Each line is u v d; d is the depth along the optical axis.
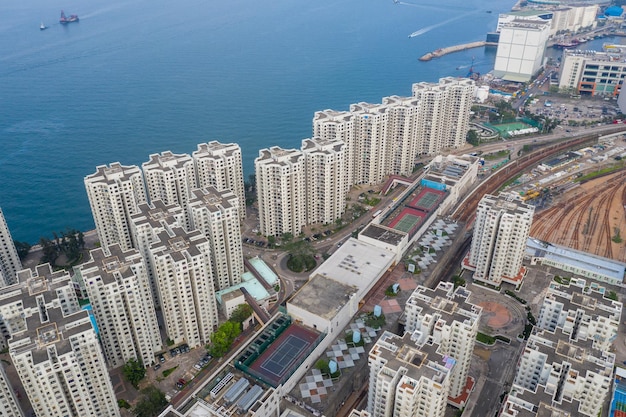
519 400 189.75
